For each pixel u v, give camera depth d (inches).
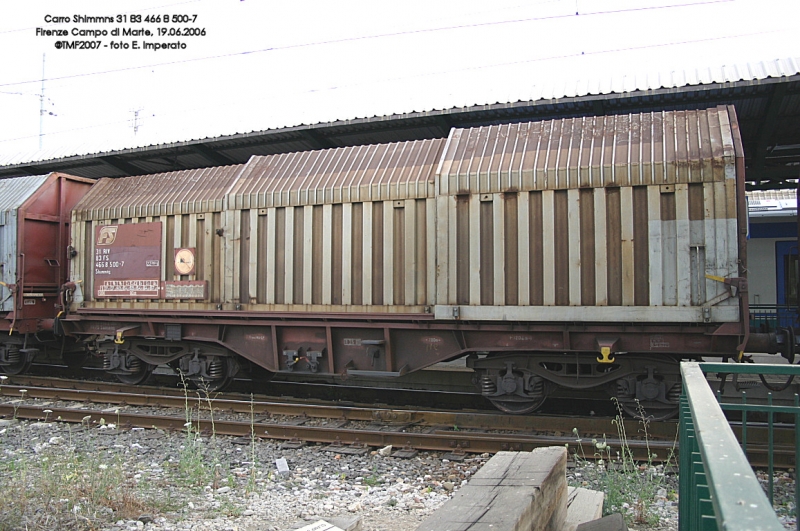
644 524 196.5
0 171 657.6
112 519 197.6
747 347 309.7
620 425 290.2
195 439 297.1
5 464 253.9
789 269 716.7
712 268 283.3
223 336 397.4
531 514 128.2
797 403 154.7
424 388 434.0
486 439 284.5
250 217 382.6
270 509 214.1
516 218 314.5
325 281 358.0
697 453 113.1
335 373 363.6
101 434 326.0
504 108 439.8
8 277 458.9
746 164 542.9
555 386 331.3
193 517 205.0
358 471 264.7
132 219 427.8
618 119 324.8
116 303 429.4
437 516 123.3
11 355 480.7
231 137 515.5
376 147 379.6
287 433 313.9
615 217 298.4
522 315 309.7
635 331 299.0
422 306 335.0
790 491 226.2
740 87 387.5
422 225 338.0
